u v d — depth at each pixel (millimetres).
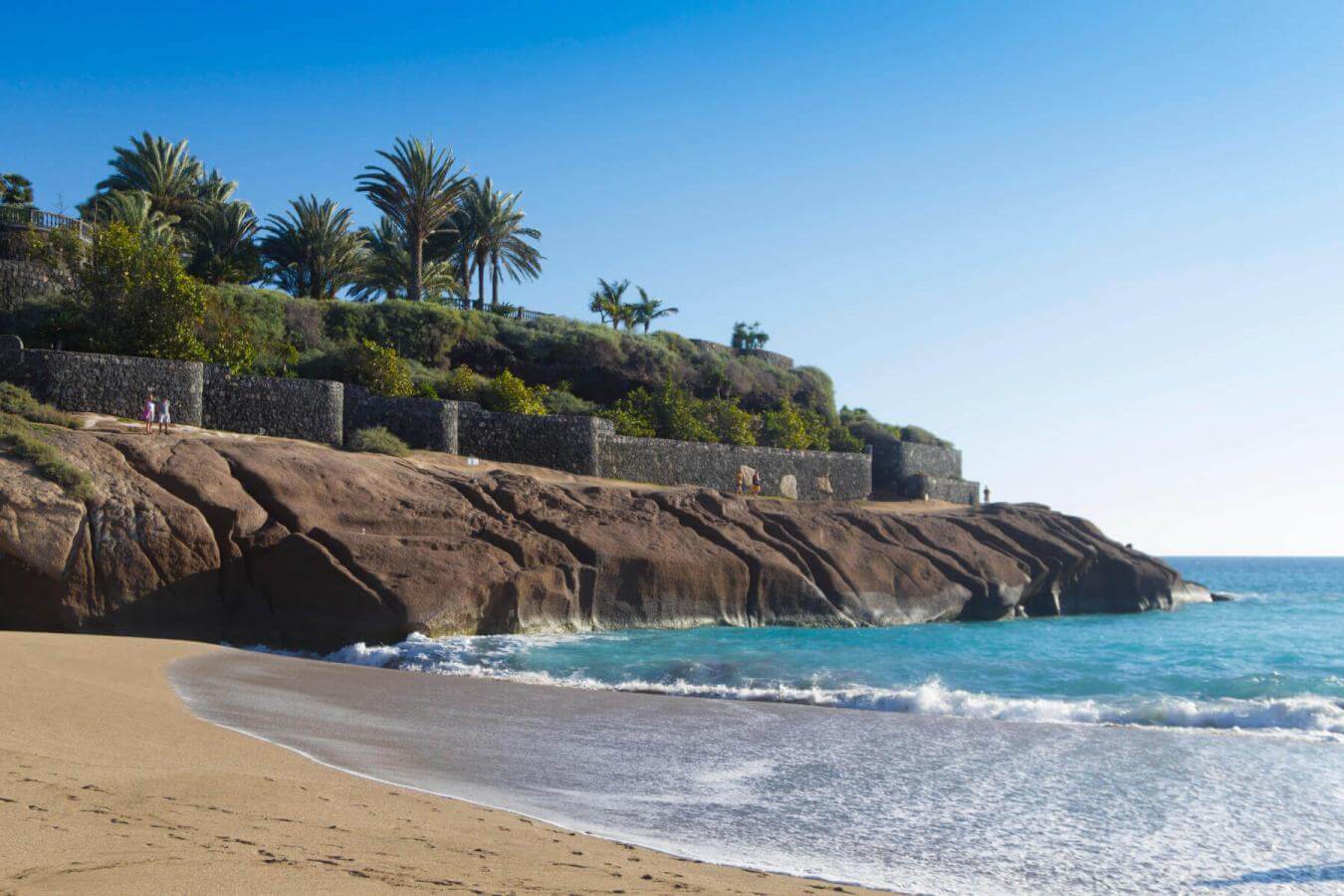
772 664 19938
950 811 9031
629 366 56844
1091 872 7379
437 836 6641
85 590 21906
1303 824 8859
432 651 21047
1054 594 39875
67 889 4457
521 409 43219
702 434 50000
